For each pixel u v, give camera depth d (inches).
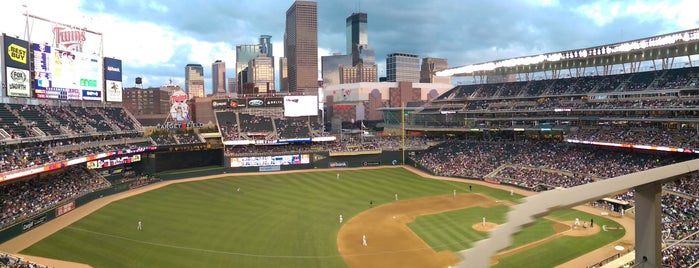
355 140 4507.9
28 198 2206.0
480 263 242.8
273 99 4456.2
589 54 3361.2
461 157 3710.6
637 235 402.3
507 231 251.8
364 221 2133.4
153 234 1900.8
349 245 1771.7
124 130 3410.4
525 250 1663.4
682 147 2482.8
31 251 1686.8
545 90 3858.3
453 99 4569.4
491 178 3154.5
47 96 2847.0
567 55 3506.4
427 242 1793.8
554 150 3331.7
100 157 2773.1
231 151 3841.0
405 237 1866.4
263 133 4035.4
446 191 2839.6
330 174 3592.5
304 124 4404.5
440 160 3762.3
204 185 3115.2
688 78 2940.5
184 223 2081.7
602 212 2149.4
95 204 2490.2
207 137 3907.5
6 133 2384.4
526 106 3833.7
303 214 2266.2
